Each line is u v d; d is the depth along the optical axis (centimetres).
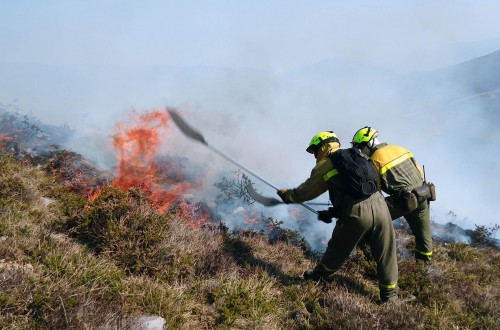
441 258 649
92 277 346
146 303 342
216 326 350
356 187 412
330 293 441
